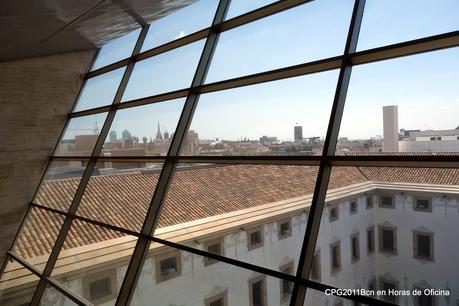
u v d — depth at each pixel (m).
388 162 2.38
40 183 7.26
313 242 2.52
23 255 6.36
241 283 4.02
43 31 4.91
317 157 2.82
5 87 6.82
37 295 4.99
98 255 5.08
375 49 2.75
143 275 4.36
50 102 7.32
